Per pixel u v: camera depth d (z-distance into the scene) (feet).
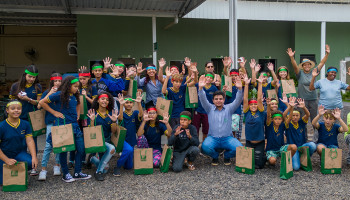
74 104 14.21
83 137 14.25
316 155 18.02
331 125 16.22
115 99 17.43
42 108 14.74
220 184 13.34
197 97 17.74
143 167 14.80
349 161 16.16
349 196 11.87
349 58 51.85
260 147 15.87
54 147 13.07
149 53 45.09
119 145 14.33
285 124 16.03
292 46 50.62
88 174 14.94
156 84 18.81
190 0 29.25
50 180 14.08
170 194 12.24
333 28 51.11
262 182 13.53
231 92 18.20
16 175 12.73
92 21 42.78
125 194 12.28
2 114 22.02
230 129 16.30
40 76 59.16
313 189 12.64
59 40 59.52
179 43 47.01
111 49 43.70
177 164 15.20
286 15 42.88
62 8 30.53
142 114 16.24
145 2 30.04
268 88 20.01
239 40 49.44
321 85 19.08
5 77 58.03
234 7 24.63
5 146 13.24
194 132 15.78
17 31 58.13
